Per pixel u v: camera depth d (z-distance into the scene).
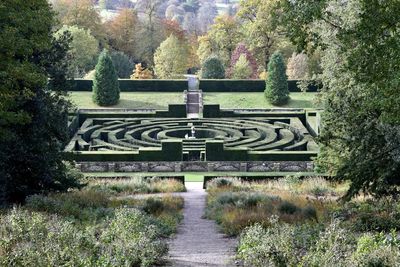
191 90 93.44
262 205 31.52
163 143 58.31
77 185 37.69
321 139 30.97
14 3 28.12
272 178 51.28
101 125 72.50
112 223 21.27
